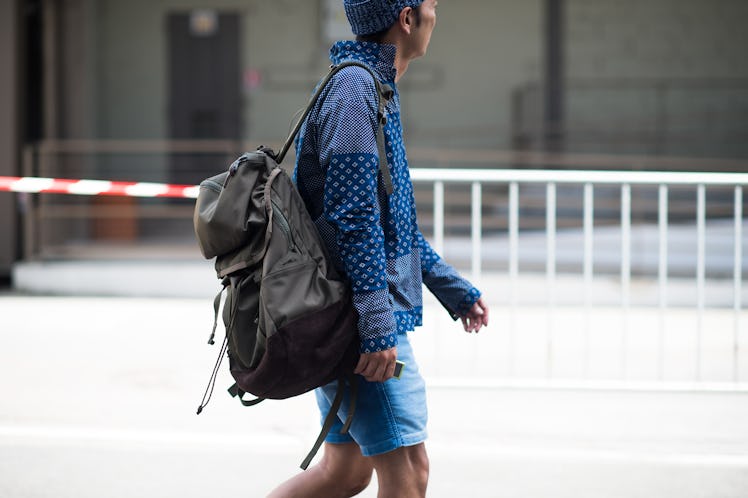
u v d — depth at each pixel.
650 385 13.11
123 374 16.14
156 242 33.41
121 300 25.83
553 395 14.66
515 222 14.34
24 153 31.20
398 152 6.78
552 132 36.47
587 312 14.58
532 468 11.12
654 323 21.42
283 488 7.65
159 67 36.66
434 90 36.88
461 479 10.74
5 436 12.42
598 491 10.34
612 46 36.56
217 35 36.66
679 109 36.56
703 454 11.64
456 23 36.75
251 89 36.72
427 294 22.98
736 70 36.47
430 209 35.53
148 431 12.65
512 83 36.75
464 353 17.81
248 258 6.39
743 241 28.20
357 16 6.80
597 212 32.91
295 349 6.21
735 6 36.41
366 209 6.32
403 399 6.71
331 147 6.36
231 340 6.55
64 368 16.62
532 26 36.59
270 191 6.40
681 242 28.86
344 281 6.51
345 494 7.66
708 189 33.19
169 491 10.38
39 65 32.69
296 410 13.65
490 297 25.05
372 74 6.52
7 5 30.34
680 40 36.53
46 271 27.31
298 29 36.59
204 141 36.69
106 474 10.94
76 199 34.16
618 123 36.53
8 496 10.20
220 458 11.52
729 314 22.81
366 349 6.31
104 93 36.59
